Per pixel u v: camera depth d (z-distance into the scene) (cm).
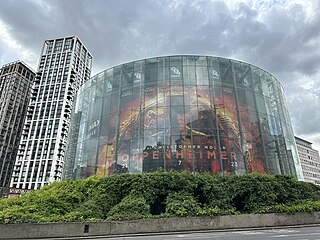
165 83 3169
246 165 2794
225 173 2675
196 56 3353
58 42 15550
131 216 1872
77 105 4044
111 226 1750
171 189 2212
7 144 14388
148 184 2203
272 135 3162
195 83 3153
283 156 3138
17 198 2362
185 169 2670
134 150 2894
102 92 3531
